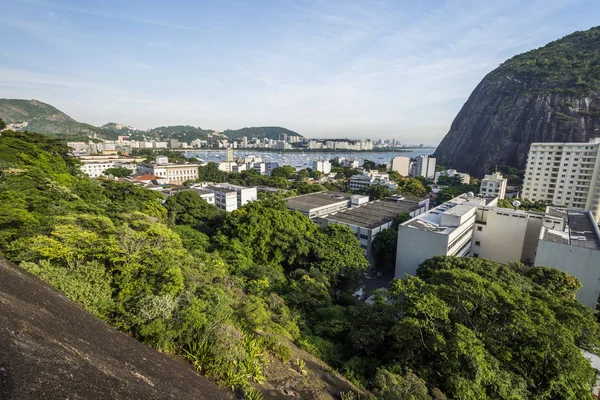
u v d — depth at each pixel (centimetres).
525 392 1296
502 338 1475
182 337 989
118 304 1036
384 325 1722
